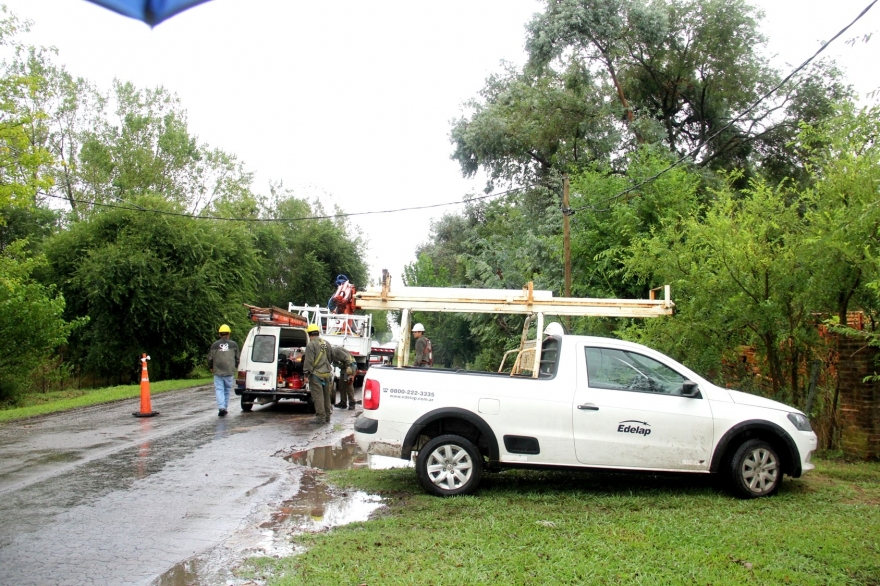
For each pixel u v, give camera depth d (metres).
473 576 4.95
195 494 7.73
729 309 10.06
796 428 7.68
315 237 51.69
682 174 17.11
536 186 26.22
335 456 10.16
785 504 7.20
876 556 5.44
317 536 6.05
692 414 7.58
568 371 7.77
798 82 26.39
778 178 28.62
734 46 28.27
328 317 23.06
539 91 28.48
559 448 7.53
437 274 47.19
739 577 4.95
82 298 30.39
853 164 9.26
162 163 44.44
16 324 21.38
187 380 30.25
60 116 43.00
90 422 14.20
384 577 4.97
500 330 24.34
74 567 5.32
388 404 7.65
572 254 18.25
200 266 33.00
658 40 26.98
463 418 7.57
